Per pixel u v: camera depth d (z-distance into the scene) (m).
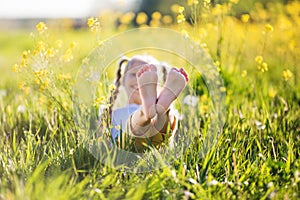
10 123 3.46
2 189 2.17
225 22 4.55
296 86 4.16
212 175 2.56
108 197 2.23
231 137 3.03
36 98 3.68
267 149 2.94
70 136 2.92
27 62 3.08
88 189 2.29
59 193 2.17
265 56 5.26
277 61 5.23
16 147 2.87
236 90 4.15
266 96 3.96
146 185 2.36
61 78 3.18
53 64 3.30
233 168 2.68
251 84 4.12
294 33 4.89
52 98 3.24
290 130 3.26
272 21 6.02
